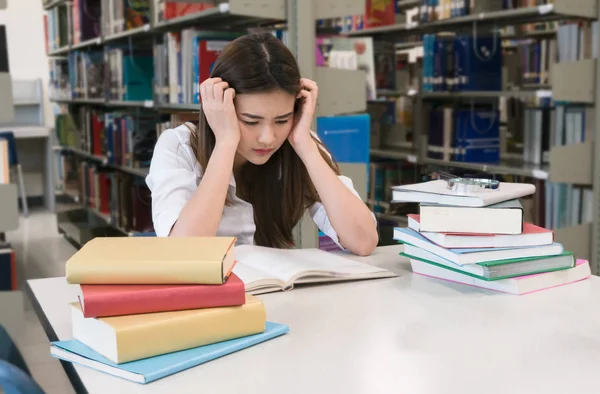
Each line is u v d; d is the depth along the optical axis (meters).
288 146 1.62
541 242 1.23
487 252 1.20
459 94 3.81
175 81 3.40
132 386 0.81
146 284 0.91
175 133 1.65
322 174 1.56
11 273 3.39
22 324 3.10
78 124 5.63
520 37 4.53
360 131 2.69
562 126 3.35
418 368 0.86
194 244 1.01
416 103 4.21
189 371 0.85
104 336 0.86
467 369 0.85
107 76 4.52
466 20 3.65
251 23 3.13
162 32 3.83
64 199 5.87
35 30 6.78
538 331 1.00
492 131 3.78
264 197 1.67
